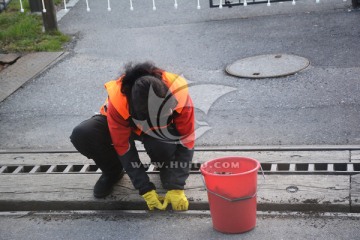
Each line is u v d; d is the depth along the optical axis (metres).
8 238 4.59
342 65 7.22
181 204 4.66
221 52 8.03
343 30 8.29
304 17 8.98
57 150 5.81
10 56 8.43
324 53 7.63
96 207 4.88
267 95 6.66
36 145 6.00
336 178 4.83
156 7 10.25
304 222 4.44
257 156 5.32
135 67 4.27
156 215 4.71
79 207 4.91
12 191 5.09
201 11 9.81
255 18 9.21
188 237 4.38
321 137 5.61
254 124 6.03
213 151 5.49
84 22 9.78
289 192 4.71
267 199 4.64
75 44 8.85
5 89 7.49
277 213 4.58
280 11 9.38
